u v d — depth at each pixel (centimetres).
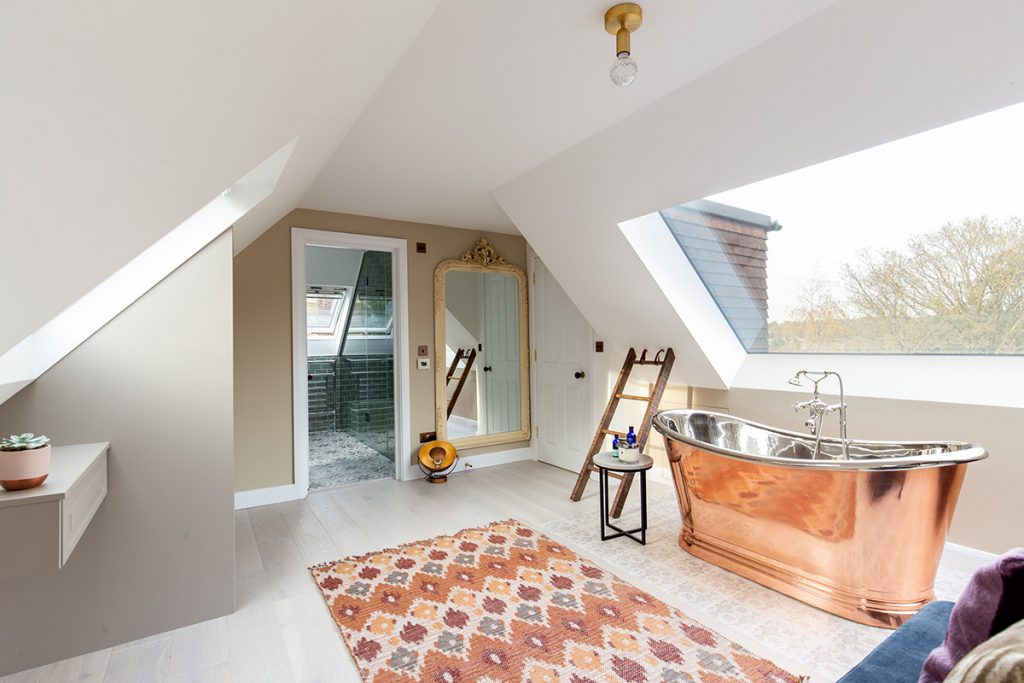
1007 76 148
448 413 456
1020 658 65
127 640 197
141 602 200
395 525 317
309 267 564
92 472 176
